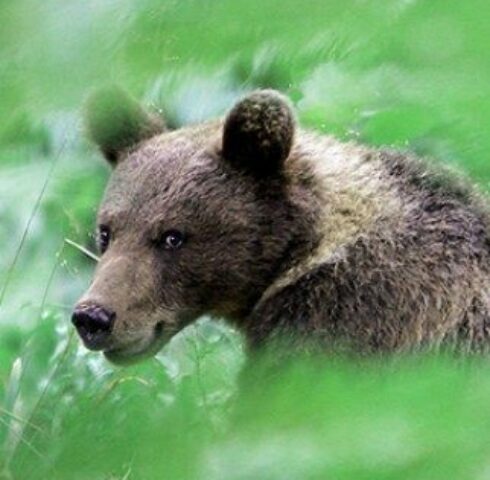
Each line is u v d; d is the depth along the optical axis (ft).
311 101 36.96
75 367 38.04
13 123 14.17
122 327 31.81
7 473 30.01
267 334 33.42
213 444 11.90
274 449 10.59
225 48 13.64
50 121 15.35
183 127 36.17
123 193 33.96
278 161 33.81
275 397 13.69
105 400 34.68
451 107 12.93
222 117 36.04
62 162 42.96
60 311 42.96
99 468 15.06
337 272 32.58
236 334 38.60
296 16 13.44
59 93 13.99
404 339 31.37
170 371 38.81
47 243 45.01
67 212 43.24
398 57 13.43
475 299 31.58
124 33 13.75
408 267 32.09
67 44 13.71
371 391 11.43
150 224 33.19
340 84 21.08
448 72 12.59
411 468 9.88
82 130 35.65
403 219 33.06
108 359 33.19
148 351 33.19
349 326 31.91
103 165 43.78
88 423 31.50
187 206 33.35
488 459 9.91
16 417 33.47
